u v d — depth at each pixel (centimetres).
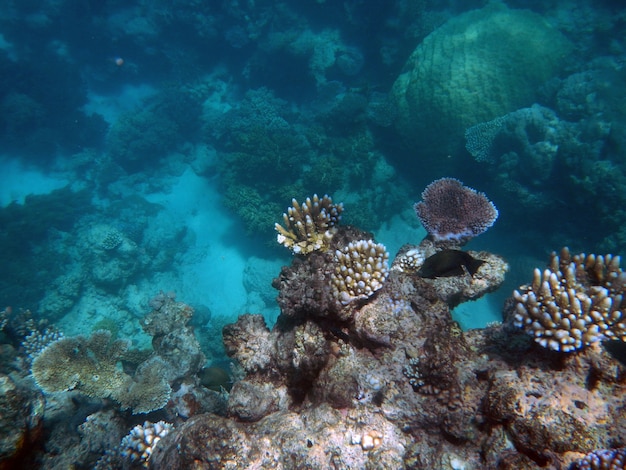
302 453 313
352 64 2061
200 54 2505
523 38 1405
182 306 749
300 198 1499
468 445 308
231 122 2053
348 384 337
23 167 2239
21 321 848
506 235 1495
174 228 1838
